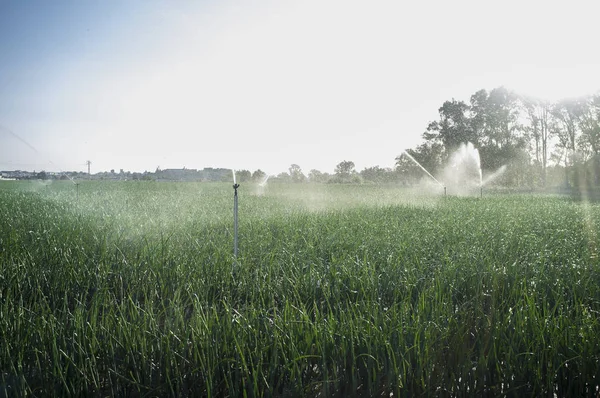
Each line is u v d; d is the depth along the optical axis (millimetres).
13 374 2672
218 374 2830
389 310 3664
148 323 3348
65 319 3586
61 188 25438
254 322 3309
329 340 3016
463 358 3006
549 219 10711
